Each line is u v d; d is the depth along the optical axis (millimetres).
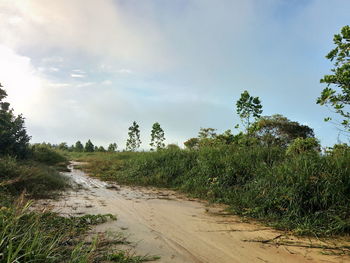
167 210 5102
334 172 4535
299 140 6605
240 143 9375
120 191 7289
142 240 3361
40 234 2688
